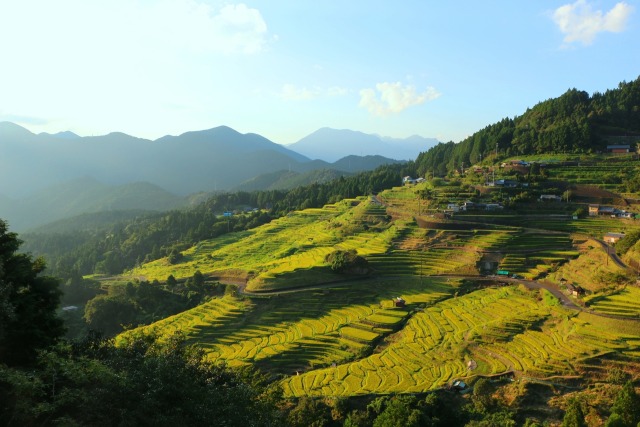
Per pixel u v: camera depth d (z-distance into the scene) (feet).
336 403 236.84
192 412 92.84
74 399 83.66
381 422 205.57
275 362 314.55
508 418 217.77
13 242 139.64
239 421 95.91
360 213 641.40
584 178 600.39
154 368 98.12
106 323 442.50
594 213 526.57
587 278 379.76
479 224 522.06
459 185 649.20
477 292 409.90
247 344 345.31
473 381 256.93
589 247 448.65
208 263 616.80
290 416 171.63
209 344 351.25
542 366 257.96
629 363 247.91
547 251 461.37
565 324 304.91
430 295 411.13
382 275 462.60
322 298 417.28
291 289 436.35
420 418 204.85
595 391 235.20
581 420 192.24
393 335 344.49
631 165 623.36
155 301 468.75
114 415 85.46
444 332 332.39
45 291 141.79
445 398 244.22
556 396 236.63
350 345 331.77
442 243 504.84
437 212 572.51
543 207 547.90
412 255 490.08
